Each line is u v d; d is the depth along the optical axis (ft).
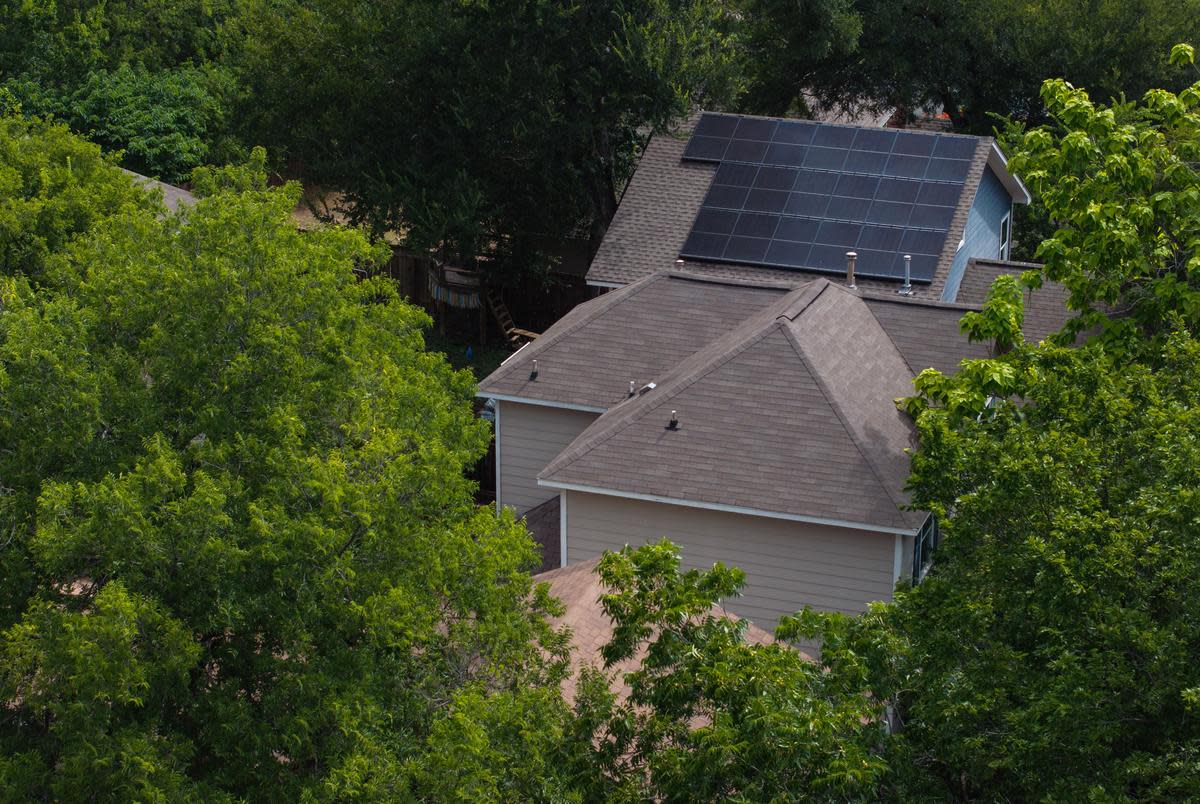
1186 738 37.58
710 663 38.86
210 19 165.07
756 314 83.51
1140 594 38.96
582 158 124.26
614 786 40.40
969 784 42.86
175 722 44.78
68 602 45.70
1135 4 131.13
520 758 41.37
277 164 133.28
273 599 43.93
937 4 138.92
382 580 45.27
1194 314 60.03
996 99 142.10
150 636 41.34
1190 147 64.85
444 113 122.62
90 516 42.83
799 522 67.77
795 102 159.33
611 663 40.16
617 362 82.33
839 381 73.05
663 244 103.35
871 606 44.80
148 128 139.44
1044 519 42.11
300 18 126.62
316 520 43.75
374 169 123.75
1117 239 60.90
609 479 69.26
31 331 47.32
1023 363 57.77
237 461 47.44
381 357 56.24
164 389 49.60
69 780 39.91
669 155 110.93
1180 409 45.62
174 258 51.19
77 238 66.59
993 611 42.06
